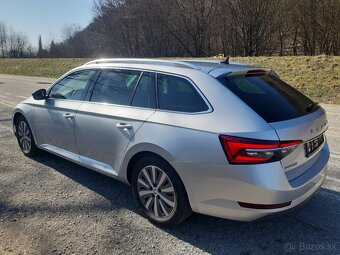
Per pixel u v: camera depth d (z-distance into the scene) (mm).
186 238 3170
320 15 31766
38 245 3078
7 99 12688
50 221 3480
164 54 45219
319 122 3234
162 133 3143
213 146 2814
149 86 3510
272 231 3256
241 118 2809
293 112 3045
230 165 2736
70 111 4254
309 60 16922
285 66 17000
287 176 2809
